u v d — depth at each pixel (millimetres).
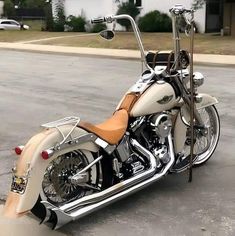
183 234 4273
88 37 28234
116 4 34781
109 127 4574
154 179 4824
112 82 12781
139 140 4930
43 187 4133
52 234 4262
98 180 4488
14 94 11227
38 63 17812
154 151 4977
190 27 5016
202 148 5988
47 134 4086
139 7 33250
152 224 4473
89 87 12062
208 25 30859
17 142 7184
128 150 4734
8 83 12984
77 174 4285
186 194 5117
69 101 10242
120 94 11000
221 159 6203
